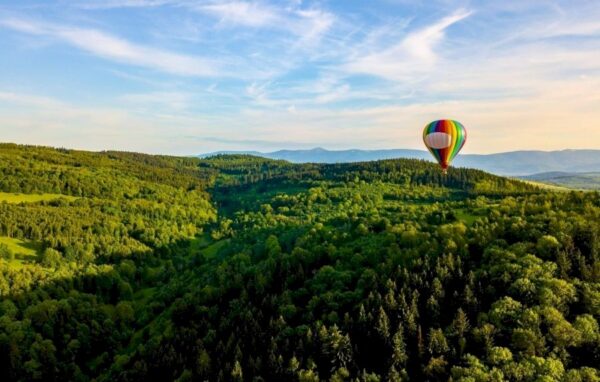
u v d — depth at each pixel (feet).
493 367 211.82
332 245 414.00
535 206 428.15
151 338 377.50
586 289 261.85
